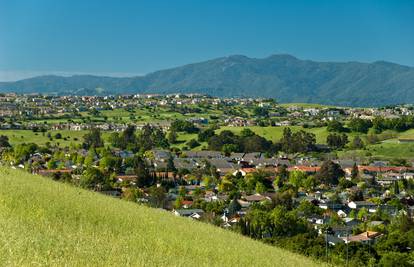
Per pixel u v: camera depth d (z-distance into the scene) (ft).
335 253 181.16
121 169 439.63
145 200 311.68
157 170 439.63
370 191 385.91
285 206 300.81
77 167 423.64
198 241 82.38
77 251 52.37
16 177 106.11
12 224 58.23
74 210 80.07
